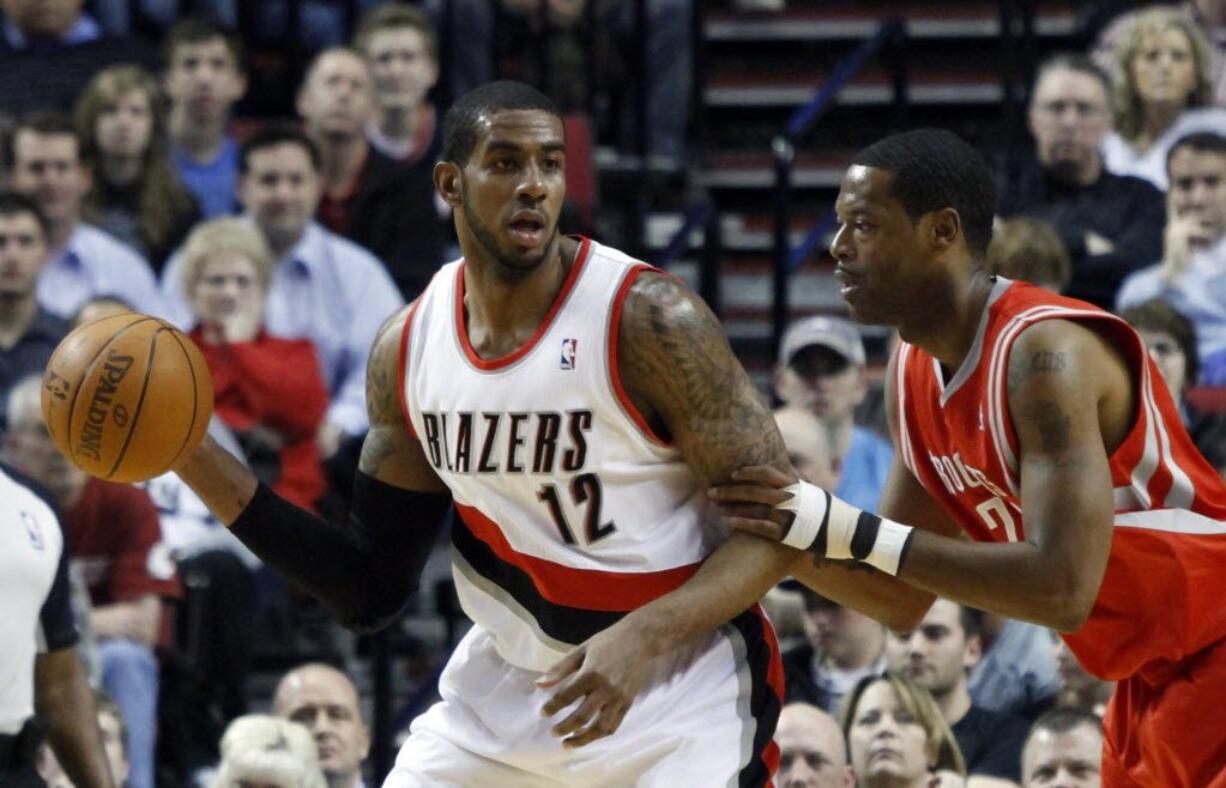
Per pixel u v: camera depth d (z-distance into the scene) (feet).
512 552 29.91
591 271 29.01
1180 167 58.49
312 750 43.01
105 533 49.24
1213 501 30.76
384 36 63.87
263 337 55.21
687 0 71.36
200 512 52.37
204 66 62.03
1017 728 45.60
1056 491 28.40
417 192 62.54
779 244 63.41
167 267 59.47
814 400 53.57
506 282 28.78
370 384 30.91
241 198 58.54
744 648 30.45
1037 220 55.77
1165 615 30.53
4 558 33.58
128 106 59.47
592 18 69.62
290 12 68.69
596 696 27.71
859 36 77.20
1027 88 68.69
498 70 68.59
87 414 29.32
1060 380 28.71
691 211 64.18
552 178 28.50
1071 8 76.33
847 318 69.87
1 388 53.93
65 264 57.93
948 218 29.81
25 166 57.52
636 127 69.15
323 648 56.08
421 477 31.22
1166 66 62.54
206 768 49.88
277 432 54.44
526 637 30.50
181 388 29.66
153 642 49.42
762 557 28.96
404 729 52.85
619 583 29.55
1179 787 31.30
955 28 76.74
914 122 76.23
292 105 69.56
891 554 28.76
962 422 30.22
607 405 28.71
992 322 29.76
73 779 36.19
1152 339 53.42
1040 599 28.12
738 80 76.74
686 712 29.78
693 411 28.68
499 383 28.99
